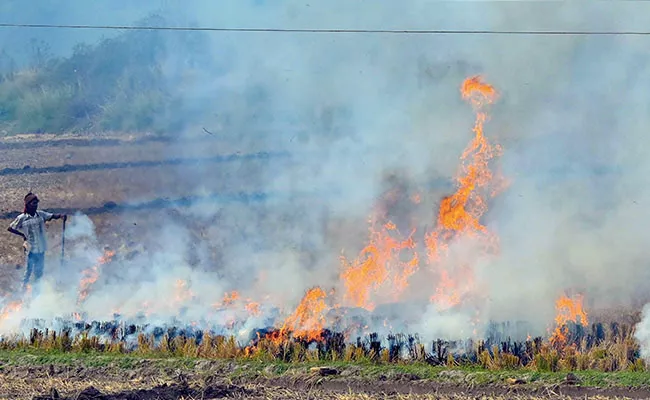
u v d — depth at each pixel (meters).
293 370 30.62
